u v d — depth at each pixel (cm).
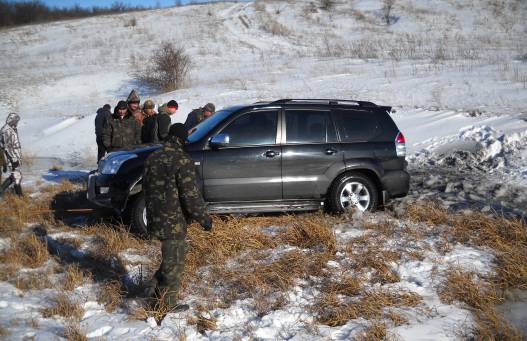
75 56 3366
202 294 498
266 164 707
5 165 898
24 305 472
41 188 974
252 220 710
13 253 593
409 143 1248
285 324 438
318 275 529
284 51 3189
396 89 1827
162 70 2417
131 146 759
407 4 4531
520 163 1018
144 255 597
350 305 460
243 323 443
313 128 734
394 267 545
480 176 977
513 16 3844
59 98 2364
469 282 497
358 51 2920
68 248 626
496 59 2294
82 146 1470
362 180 738
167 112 889
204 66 2848
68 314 455
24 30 4497
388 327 429
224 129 709
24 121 1848
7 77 2780
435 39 3325
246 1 5703
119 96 2344
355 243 610
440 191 876
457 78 1909
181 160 455
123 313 463
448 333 419
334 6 4788
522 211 727
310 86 2003
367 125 755
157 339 414
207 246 597
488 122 1308
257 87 2059
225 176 697
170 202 454
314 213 743
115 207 674
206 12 4916
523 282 512
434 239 621
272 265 543
